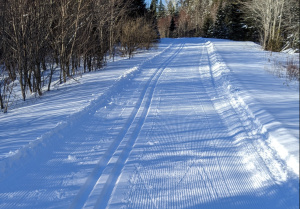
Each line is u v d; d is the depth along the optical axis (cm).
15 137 510
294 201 283
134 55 2039
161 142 466
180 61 1545
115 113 639
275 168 353
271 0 2188
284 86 765
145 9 3042
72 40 1190
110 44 1877
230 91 754
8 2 893
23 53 952
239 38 3969
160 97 768
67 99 820
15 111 764
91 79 1130
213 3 6700
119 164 396
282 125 450
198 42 3338
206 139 471
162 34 6619
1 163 385
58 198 319
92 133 520
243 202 298
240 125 515
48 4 1020
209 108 650
